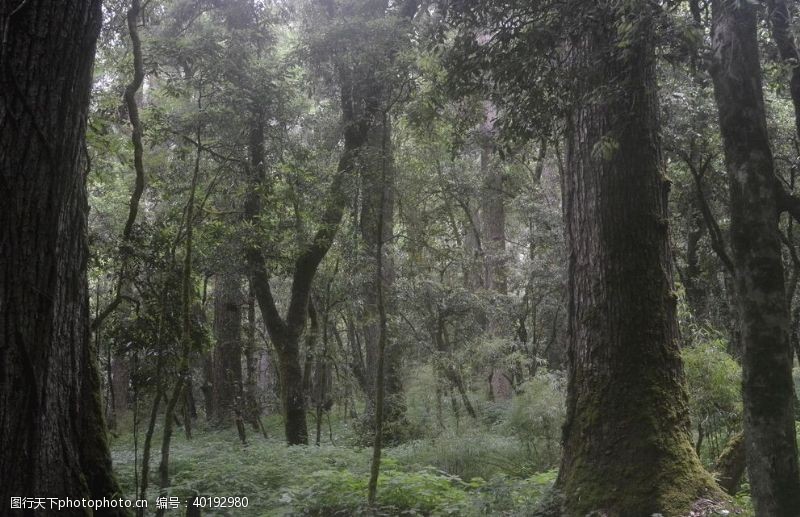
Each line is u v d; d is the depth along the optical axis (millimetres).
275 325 14133
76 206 4961
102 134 9516
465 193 19812
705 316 15375
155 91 14930
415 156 17344
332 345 18672
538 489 7637
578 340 7293
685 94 11055
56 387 4762
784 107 12500
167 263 8742
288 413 13938
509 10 7098
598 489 6668
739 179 4965
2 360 4102
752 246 4863
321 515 7695
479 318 18828
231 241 13125
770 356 4723
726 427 9883
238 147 12727
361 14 12453
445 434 11773
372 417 15047
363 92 12070
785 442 4641
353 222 14664
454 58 7527
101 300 10781
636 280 7027
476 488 8797
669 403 6852
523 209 18859
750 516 6176
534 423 11055
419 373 14688
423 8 11367
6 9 4145
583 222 7375
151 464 10938
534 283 18578
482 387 16562
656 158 7344
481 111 9734
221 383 19516
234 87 12266
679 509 6297
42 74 4227
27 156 4156
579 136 7492
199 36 12516
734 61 5074
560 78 7129
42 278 4254
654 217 7176
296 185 12859
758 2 5500
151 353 8680
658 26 6078
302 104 14812
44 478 4531
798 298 13461
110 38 12414
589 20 6605
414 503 7773
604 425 6863
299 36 14617
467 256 20562
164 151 13984
